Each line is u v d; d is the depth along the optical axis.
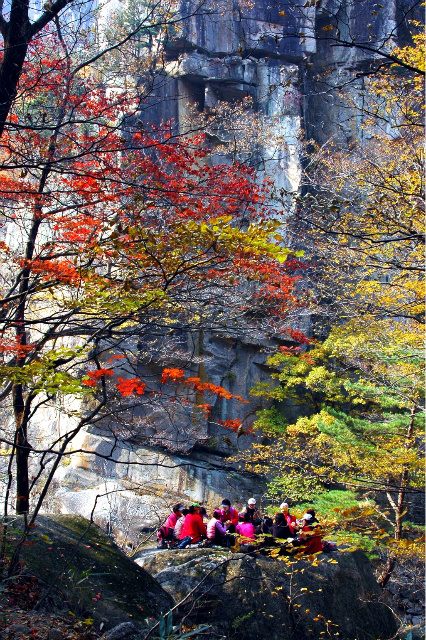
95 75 11.70
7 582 5.50
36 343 7.85
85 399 21.11
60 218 7.96
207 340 23.33
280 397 22.47
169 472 21.67
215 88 26.06
